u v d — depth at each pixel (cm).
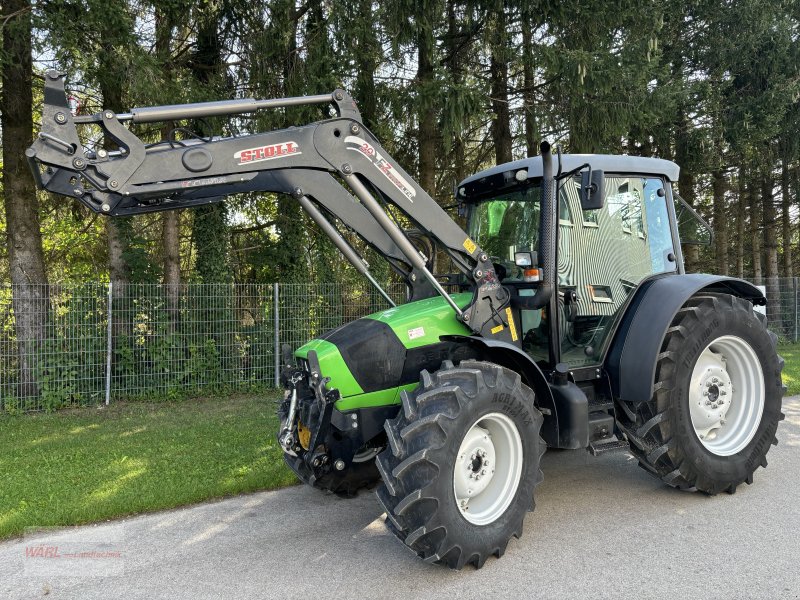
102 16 667
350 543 345
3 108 830
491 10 889
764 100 1191
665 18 1130
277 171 329
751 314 422
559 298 382
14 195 846
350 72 858
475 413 306
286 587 294
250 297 878
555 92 952
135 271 888
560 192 387
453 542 293
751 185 1641
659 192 435
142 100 768
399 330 357
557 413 355
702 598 273
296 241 1036
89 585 299
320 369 338
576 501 401
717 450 405
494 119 1023
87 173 280
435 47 870
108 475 464
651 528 352
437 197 1248
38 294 771
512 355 343
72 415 732
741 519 362
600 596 277
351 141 338
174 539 354
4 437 618
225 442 565
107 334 798
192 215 1080
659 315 383
